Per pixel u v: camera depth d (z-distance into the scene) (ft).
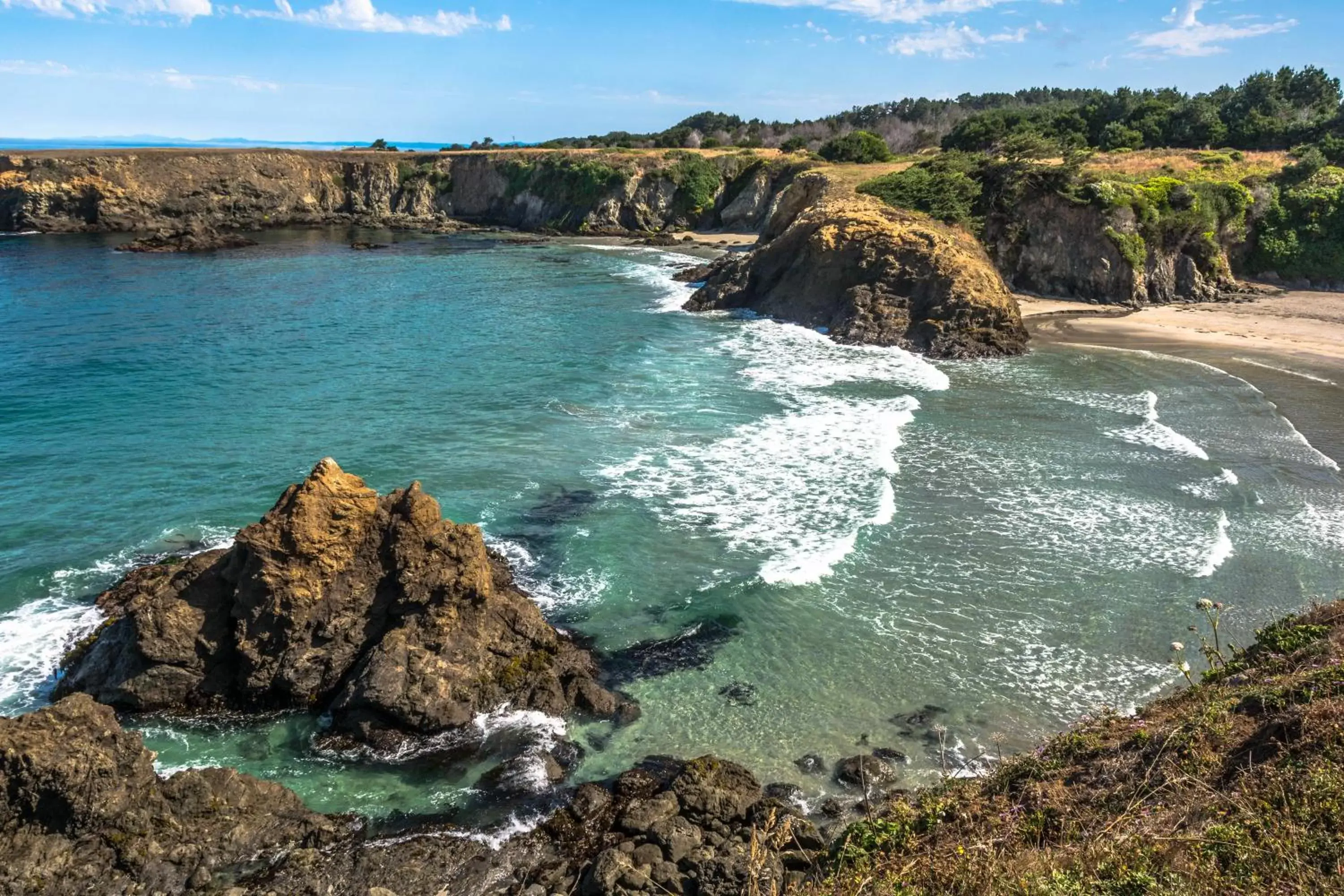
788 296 168.04
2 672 51.39
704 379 119.34
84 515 70.95
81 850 37.29
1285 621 46.19
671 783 45.16
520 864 40.24
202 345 132.16
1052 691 52.65
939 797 38.86
